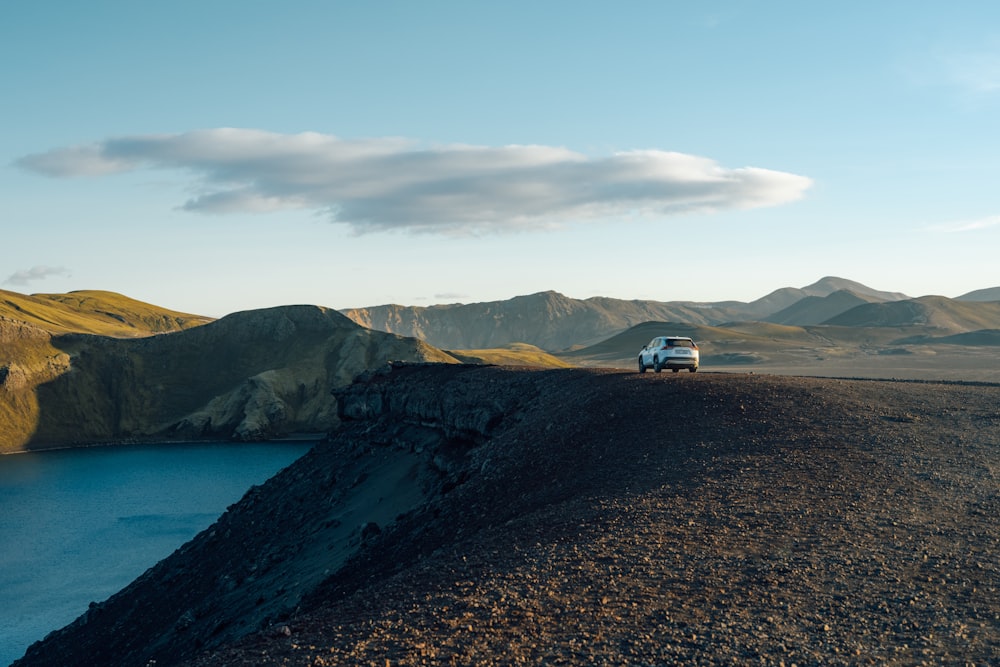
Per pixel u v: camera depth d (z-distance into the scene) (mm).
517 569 15789
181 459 199000
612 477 24562
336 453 64500
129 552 95688
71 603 74625
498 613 13164
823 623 12320
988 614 12578
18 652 61438
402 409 61656
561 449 30828
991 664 10680
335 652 11906
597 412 33750
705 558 15688
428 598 14508
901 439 26188
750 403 31703
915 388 35969
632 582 14461
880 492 20406
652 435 28875
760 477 22125
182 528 110750
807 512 18750
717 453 25203
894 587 13906
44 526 113312
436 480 45594
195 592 51406
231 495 141125
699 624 12359
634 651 11336
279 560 47906
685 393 34031
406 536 31328
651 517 18906
